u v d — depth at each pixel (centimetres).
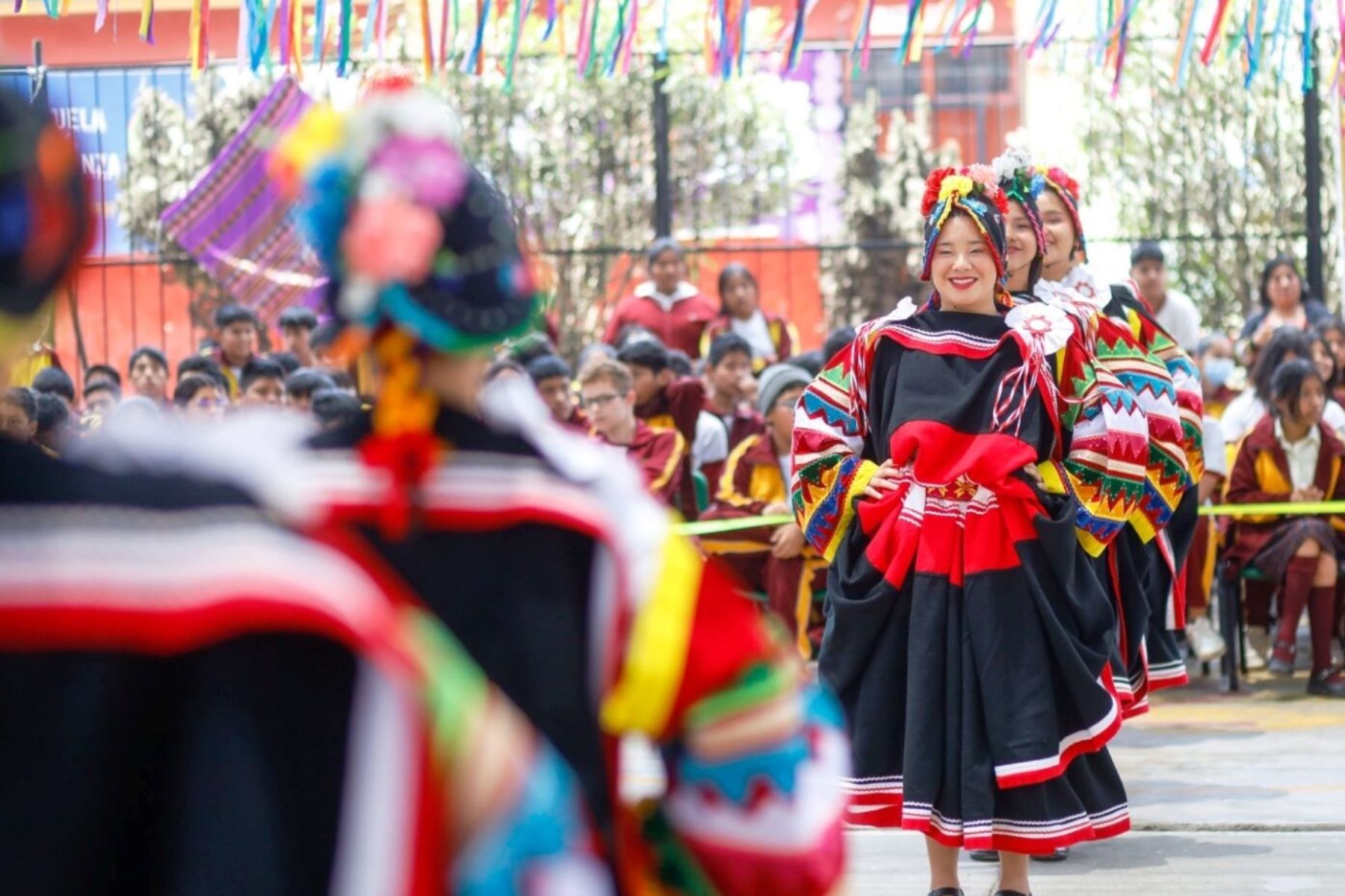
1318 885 612
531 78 1370
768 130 1434
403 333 230
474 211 230
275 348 1434
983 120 1555
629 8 784
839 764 240
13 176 189
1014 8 1518
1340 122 1224
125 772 185
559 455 235
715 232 1438
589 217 1396
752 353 1259
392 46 1279
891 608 577
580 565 229
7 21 1443
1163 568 743
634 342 1076
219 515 190
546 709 221
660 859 236
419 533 225
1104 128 1420
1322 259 1338
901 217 1573
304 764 191
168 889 185
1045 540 563
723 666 228
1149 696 1012
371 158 227
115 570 184
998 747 556
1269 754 833
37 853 181
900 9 1532
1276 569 998
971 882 622
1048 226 702
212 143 1487
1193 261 1404
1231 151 1397
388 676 191
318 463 228
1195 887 612
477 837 199
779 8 1473
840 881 235
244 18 738
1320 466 1023
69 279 197
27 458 188
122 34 1457
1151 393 649
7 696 181
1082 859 655
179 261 1295
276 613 187
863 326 603
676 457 1003
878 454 592
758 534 1017
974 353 577
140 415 221
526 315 233
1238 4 910
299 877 190
